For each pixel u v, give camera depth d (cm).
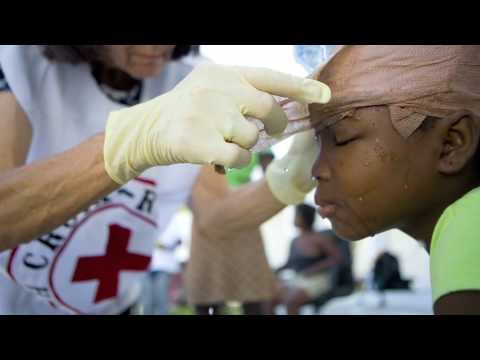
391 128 97
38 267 160
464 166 97
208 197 198
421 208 100
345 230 104
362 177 99
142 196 170
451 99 95
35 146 158
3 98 144
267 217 178
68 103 160
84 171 113
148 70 152
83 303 171
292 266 525
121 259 172
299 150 152
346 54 102
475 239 87
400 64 97
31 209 114
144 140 104
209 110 98
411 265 719
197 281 296
